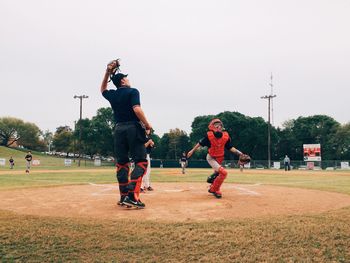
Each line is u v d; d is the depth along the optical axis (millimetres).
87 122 73812
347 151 73812
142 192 7391
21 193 7180
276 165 50594
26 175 19609
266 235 3766
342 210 5133
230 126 70375
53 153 113750
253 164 53312
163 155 89875
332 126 76938
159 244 3521
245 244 3521
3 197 6488
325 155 75688
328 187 9617
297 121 81062
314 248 3445
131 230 3896
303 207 5430
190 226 4047
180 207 5215
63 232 3838
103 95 5406
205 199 6035
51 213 4777
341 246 3506
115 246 3479
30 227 4012
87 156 102188
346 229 3984
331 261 3176
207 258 3221
